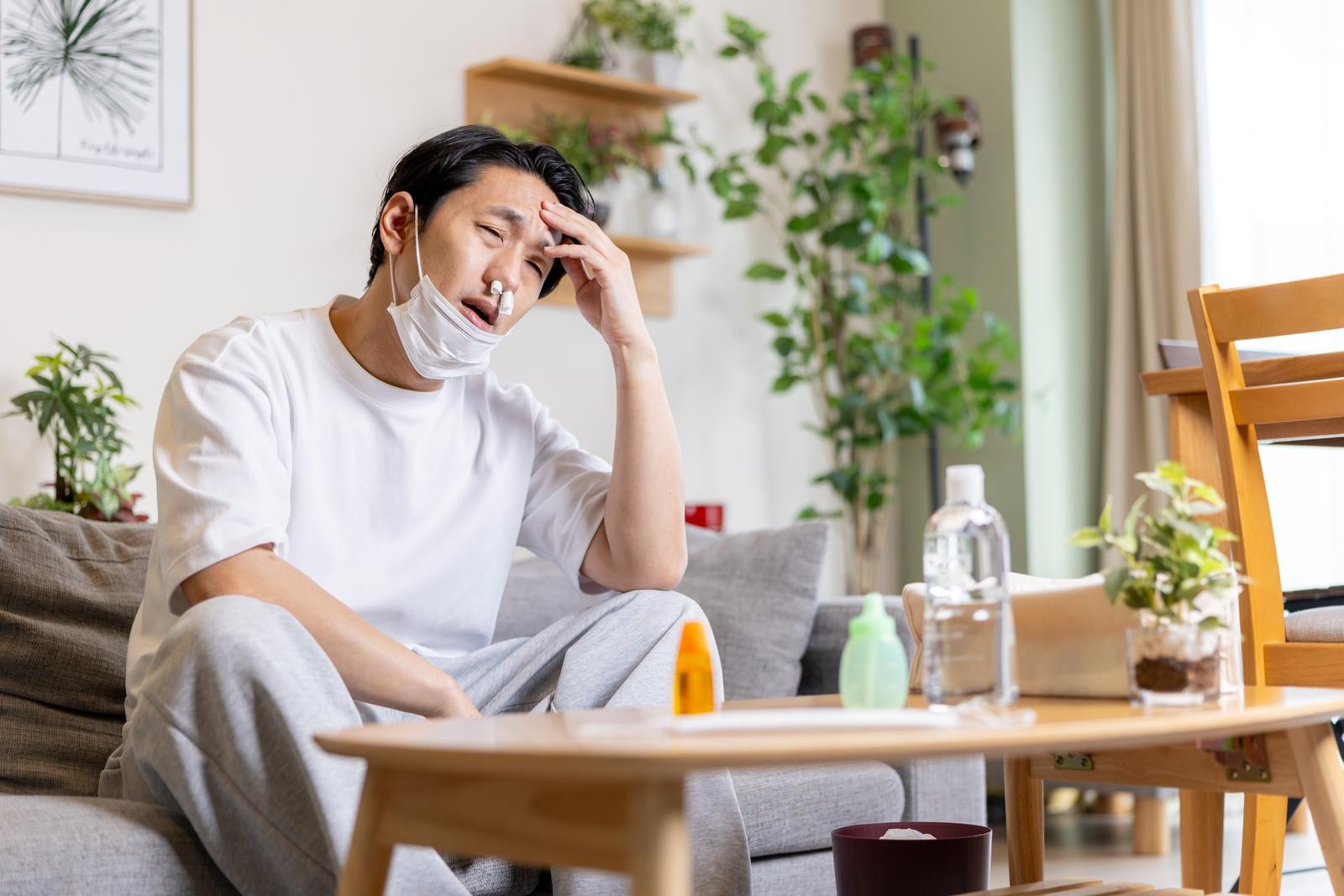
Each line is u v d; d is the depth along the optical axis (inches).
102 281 116.2
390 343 67.4
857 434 158.6
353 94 131.3
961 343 166.2
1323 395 68.6
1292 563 150.6
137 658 59.9
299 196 127.5
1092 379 167.0
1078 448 165.0
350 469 66.6
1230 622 47.5
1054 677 50.1
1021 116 163.2
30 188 111.9
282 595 55.6
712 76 160.7
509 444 73.5
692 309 156.1
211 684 49.9
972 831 64.7
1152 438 161.2
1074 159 167.5
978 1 166.7
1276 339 150.3
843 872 62.8
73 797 57.7
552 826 36.2
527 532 75.8
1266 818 68.4
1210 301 71.9
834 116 171.9
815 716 38.2
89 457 105.3
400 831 40.5
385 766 40.9
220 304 122.4
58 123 113.3
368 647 55.2
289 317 67.9
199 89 122.1
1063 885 56.4
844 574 167.6
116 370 116.3
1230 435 71.6
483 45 140.5
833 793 75.8
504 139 68.9
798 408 164.9
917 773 82.2
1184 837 69.7
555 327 143.2
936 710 41.9
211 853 51.4
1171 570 45.9
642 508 70.5
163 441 61.2
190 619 50.9
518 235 67.2
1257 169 156.9
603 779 35.0
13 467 110.7
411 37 135.4
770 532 97.0
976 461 165.2
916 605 61.1
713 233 159.0
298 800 49.6
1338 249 150.9
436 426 69.9
